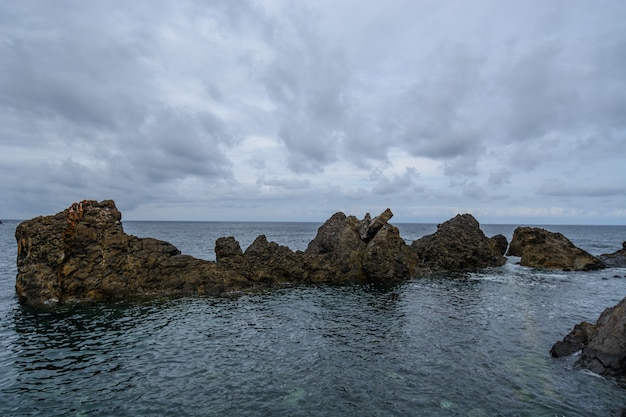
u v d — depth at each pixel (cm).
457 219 6444
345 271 4828
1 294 3812
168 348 2402
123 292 3709
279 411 1664
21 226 3719
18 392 1817
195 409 1677
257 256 4678
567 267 5725
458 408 1683
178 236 14288
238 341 2545
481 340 2555
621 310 2181
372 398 1777
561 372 2025
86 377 1980
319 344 2494
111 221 4044
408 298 3831
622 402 1714
